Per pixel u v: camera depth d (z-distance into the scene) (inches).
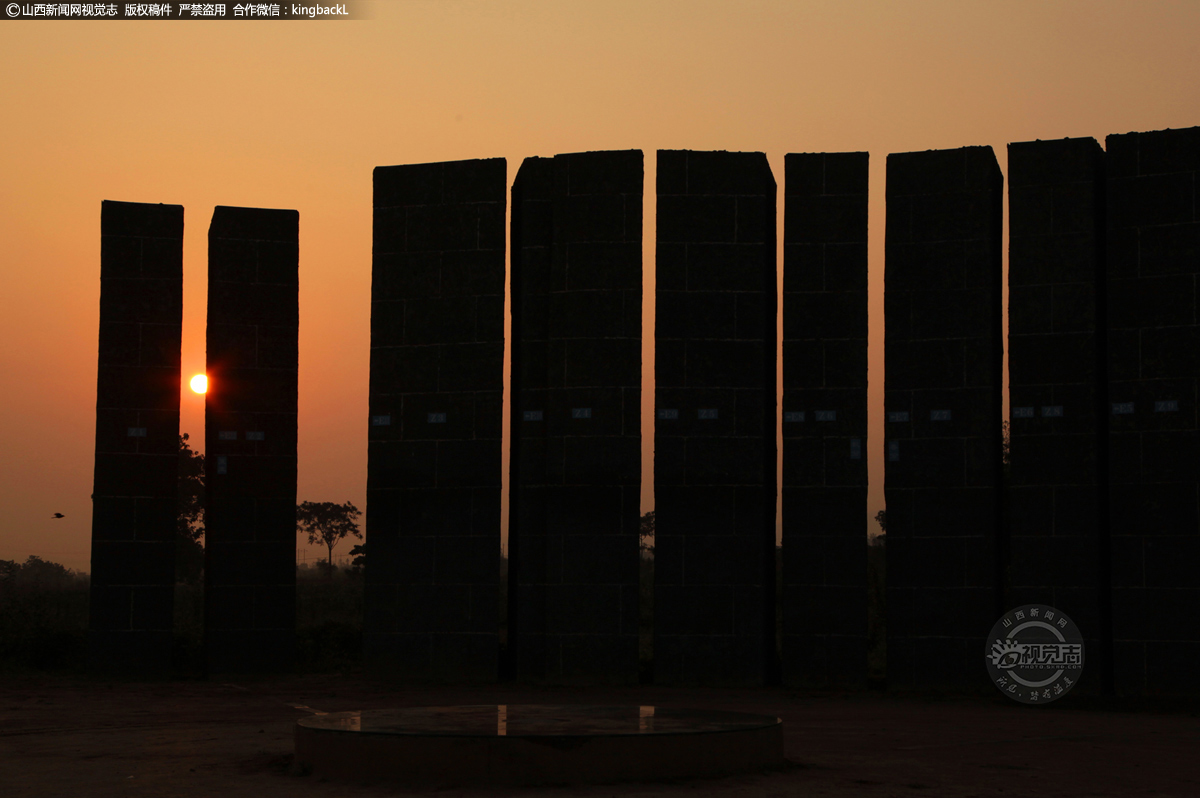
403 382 1000.2
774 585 1002.1
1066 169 904.9
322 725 502.0
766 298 958.4
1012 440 897.5
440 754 462.6
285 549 1027.3
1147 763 554.6
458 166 1007.0
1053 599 872.9
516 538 1028.5
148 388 1019.3
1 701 836.0
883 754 573.9
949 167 929.5
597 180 973.2
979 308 911.7
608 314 959.6
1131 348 877.8
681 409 944.3
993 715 761.6
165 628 1000.9
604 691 887.7
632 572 933.8
